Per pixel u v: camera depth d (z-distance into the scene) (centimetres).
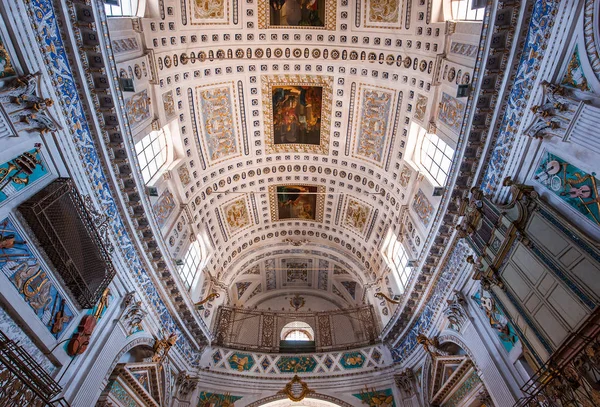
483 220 1466
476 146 1509
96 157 1451
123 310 1614
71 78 1284
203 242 2536
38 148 1159
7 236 1062
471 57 1516
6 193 1062
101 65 1325
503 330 1458
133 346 1703
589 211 1069
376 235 2677
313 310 3189
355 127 2388
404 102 2080
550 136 1202
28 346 1131
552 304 1120
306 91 2334
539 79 1209
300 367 2325
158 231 1828
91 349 1414
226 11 1973
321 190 2767
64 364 1261
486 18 1297
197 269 2503
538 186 1256
